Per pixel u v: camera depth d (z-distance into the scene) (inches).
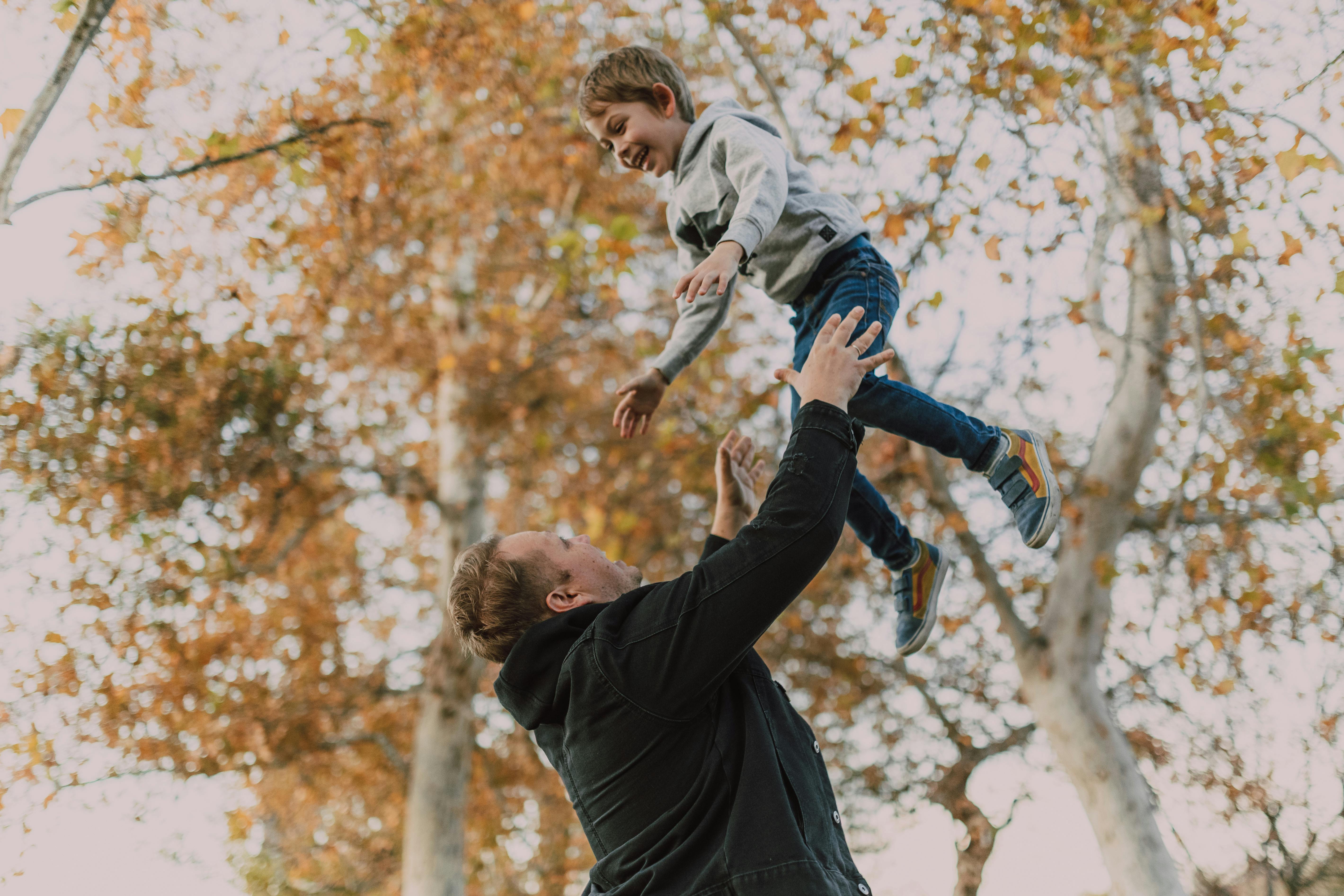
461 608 76.5
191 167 173.6
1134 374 298.7
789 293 99.2
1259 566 303.4
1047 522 87.0
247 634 374.0
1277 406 267.4
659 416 389.1
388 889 450.3
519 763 482.0
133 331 292.7
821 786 64.2
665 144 104.5
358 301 324.8
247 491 343.3
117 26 184.9
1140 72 217.3
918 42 221.5
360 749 431.8
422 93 260.8
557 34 285.1
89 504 303.9
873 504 105.8
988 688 481.7
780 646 466.6
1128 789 292.0
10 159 132.4
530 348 399.2
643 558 433.1
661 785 62.4
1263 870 319.9
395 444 436.8
